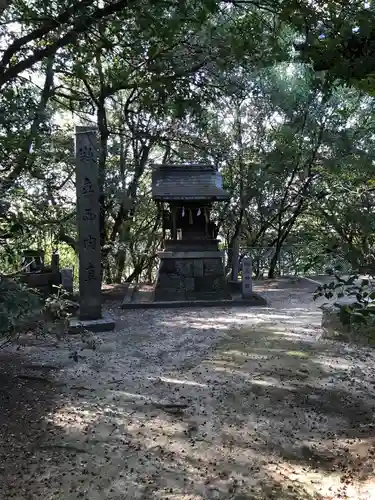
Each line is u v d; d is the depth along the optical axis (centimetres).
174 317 879
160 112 450
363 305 253
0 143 354
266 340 671
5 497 291
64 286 845
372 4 248
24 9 339
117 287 1254
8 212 353
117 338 709
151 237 1399
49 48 352
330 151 1251
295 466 333
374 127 1260
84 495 295
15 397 450
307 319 820
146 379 516
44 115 389
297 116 1320
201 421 407
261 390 477
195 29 453
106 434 379
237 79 1018
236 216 1542
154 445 362
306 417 414
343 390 475
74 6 329
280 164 1347
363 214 292
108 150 942
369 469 326
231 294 1102
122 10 353
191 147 1303
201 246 1080
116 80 721
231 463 336
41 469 325
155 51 380
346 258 248
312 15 241
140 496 294
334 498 292
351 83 237
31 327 422
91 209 789
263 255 1534
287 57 421
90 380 511
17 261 446
